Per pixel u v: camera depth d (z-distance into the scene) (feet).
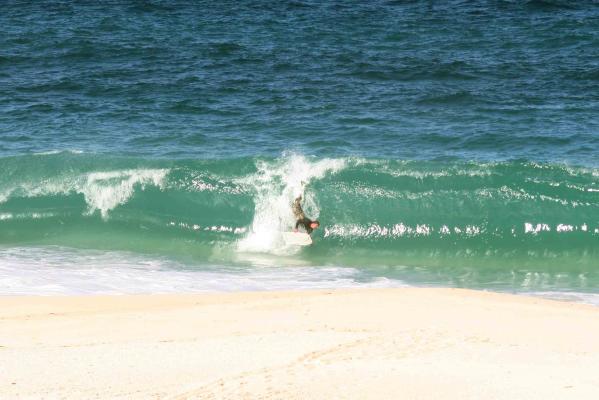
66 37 542.57
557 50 513.04
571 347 157.48
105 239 276.00
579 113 395.55
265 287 228.02
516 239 268.21
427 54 504.84
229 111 403.95
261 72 470.39
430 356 146.72
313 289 225.35
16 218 286.05
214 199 286.25
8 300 207.72
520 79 455.22
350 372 136.77
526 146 351.05
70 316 191.11
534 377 134.41
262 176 291.17
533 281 240.12
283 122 386.11
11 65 489.26
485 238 269.23
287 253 264.93
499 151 345.92
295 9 622.54
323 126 379.76
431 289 209.97
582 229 268.21
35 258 255.29
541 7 617.21
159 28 569.23
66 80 458.09
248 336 164.45
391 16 598.75
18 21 586.04
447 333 163.73
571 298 222.28
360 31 559.79
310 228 268.41
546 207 274.16
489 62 488.44
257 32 557.74
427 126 379.76
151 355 151.53
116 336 171.12
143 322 182.39
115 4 639.35
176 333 171.94
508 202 276.62
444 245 268.21
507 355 148.46
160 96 428.97
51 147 352.08
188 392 130.21
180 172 293.64
